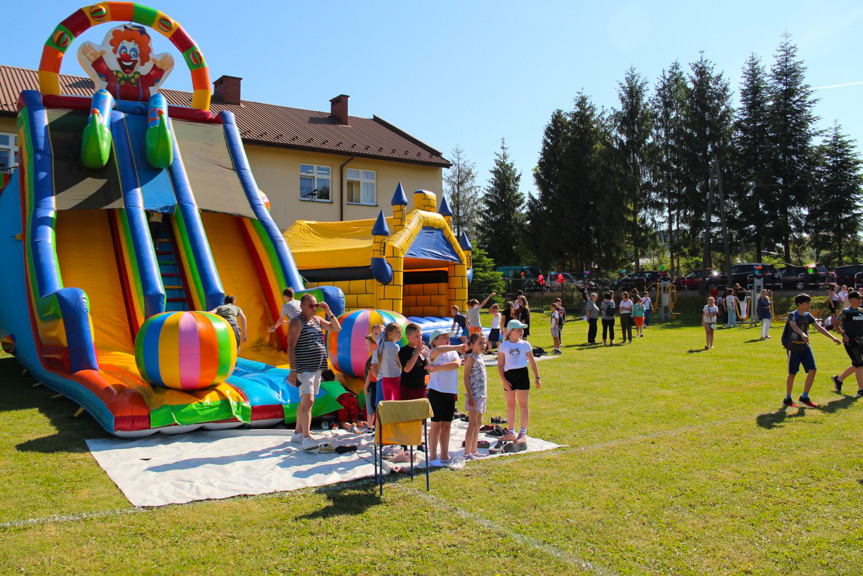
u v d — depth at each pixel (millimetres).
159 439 7328
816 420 8352
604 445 7211
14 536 4527
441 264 19578
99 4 12953
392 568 4082
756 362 14242
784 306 30328
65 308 8578
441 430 6613
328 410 8422
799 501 5320
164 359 7574
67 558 4188
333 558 4227
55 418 8078
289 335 7312
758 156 43625
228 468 6301
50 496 5363
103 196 11031
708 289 37938
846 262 46812
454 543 4473
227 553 4297
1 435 7246
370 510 5137
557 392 10594
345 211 25859
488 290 29922
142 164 11875
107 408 7293
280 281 11781
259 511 5102
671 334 21906
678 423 8281
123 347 10336
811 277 34500
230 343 7992
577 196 47125
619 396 10211
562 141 48844
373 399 7590
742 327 24781
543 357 15375
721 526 4789
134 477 5934
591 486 5742
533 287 40375
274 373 9273
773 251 44844
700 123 46406
